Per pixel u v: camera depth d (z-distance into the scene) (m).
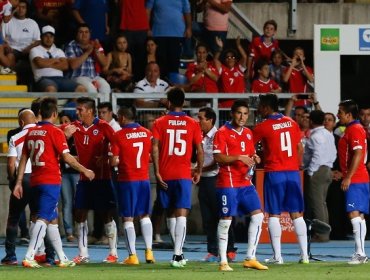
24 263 45.97
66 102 68.12
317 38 66.19
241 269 45.09
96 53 71.81
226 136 45.03
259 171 60.16
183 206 46.84
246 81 75.81
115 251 49.47
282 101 70.00
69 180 61.75
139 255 53.91
